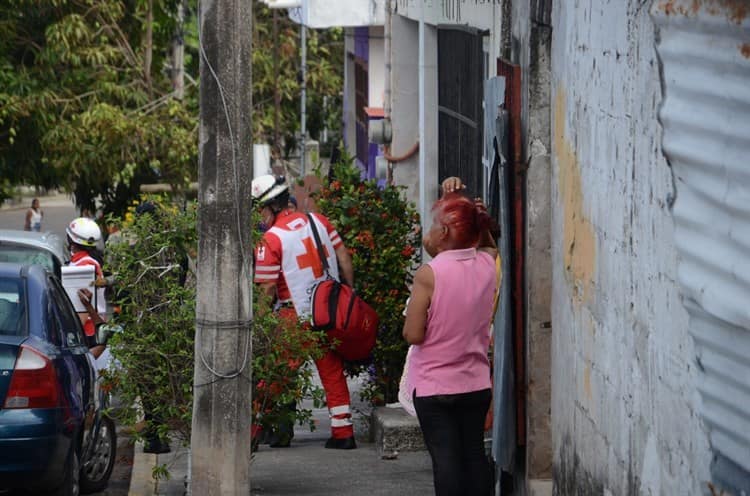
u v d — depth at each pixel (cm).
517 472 1059
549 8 977
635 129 684
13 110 3011
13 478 1080
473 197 1644
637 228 680
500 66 1109
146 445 1230
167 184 3119
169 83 3388
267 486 1200
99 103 3078
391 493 1165
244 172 925
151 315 1084
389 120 2305
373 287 1477
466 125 1717
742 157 508
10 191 3253
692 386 576
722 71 532
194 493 945
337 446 1412
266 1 2886
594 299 795
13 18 3084
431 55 2000
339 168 1529
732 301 518
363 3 2589
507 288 1012
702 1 552
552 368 970
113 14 3147
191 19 3966
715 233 539
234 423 939
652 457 648
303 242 1347
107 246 1098
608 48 757
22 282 1176
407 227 1511
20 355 1088
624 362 712
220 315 931
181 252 1101
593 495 796
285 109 4494
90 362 1269
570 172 886
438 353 906
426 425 913
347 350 1366
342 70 4966
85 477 1320
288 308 1229
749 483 512
